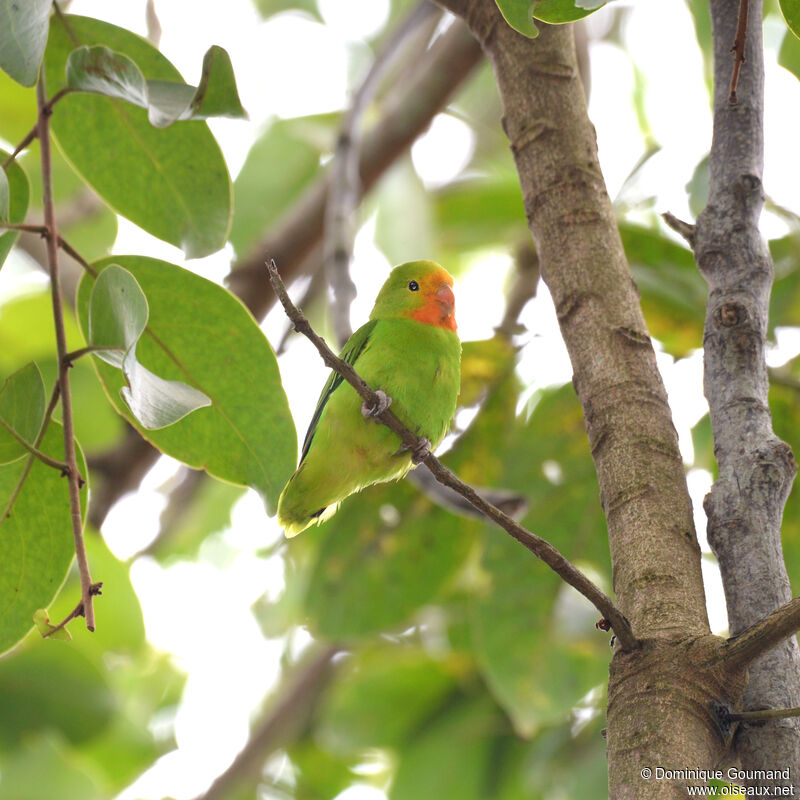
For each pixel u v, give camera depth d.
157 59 6.75
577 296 5.35
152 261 6.17
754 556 4.56
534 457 8.99
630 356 5.14
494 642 8.96
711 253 5.39
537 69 5.86
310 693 13.23
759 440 4.84
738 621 4.47
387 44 10.05
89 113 6.69
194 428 6.42
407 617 9.62
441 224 12.01
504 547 8.94
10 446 5.10
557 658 8.91
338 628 9.64
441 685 11.07
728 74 5.69
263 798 14.61
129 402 4.59
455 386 9.16
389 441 8.74
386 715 11.06
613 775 3.99
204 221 6.89
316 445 8.88
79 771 9.59
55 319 5.28
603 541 8.86
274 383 6.38
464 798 10.43
